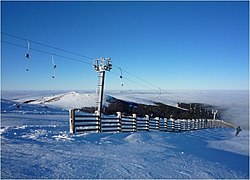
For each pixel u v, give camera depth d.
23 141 11.27
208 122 48.69
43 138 12.51
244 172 9.22
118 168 7.74
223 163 10.45
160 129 27.50
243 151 17.30
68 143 11.56
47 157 8.45
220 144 20.06
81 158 8.65
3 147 9.70
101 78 18.92
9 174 6.36
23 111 41.56
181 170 8.23
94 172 7.13
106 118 17.92
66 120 29.31
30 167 7.10
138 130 22.16
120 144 12.70
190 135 24.94
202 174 7.99
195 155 11.49
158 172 7.71
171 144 14.93
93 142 12.49
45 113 40.25
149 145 13.22
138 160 9.02
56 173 6.77
